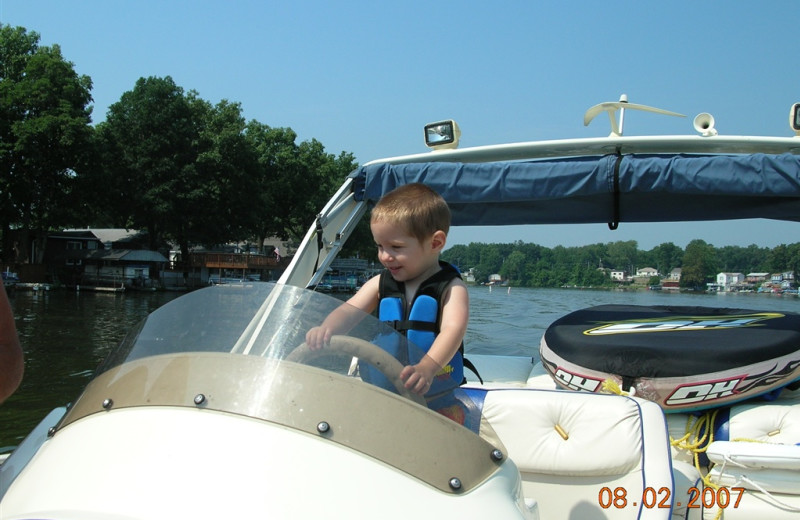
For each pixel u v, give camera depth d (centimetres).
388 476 133
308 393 142
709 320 349
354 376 151
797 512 232
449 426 152
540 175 373
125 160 5006
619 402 234
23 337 2153
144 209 5012
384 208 191
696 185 346
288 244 7550
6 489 148
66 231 6312
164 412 138
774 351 286
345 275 6369
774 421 276
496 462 155
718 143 371
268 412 137
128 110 5209
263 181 6019
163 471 125
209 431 132
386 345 164
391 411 146
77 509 120
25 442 179
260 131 6281
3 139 4347
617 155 370
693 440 286
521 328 985
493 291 2612
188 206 5122
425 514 129
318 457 131
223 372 146
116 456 130
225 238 5394
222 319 163
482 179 385
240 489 121
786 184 328
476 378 394
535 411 236
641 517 212
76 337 2180
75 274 5184
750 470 241
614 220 410
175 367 149
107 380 157
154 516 117
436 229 191
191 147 5203
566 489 228
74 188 4525
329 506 123
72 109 4481
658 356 294
